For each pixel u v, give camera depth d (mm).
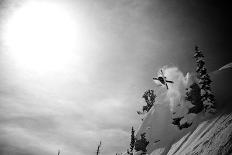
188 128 53344
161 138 59875
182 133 54031
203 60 52125
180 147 47844
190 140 46000
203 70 51719
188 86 63812
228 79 56125
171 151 50656
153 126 65312
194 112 55375
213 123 44094
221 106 49000
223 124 39594
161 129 62188
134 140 68562
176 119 58156
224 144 33625
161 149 56094
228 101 48438
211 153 34281
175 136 55875
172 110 63594
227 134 35281
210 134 40094
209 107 50031
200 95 54938
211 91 50875
